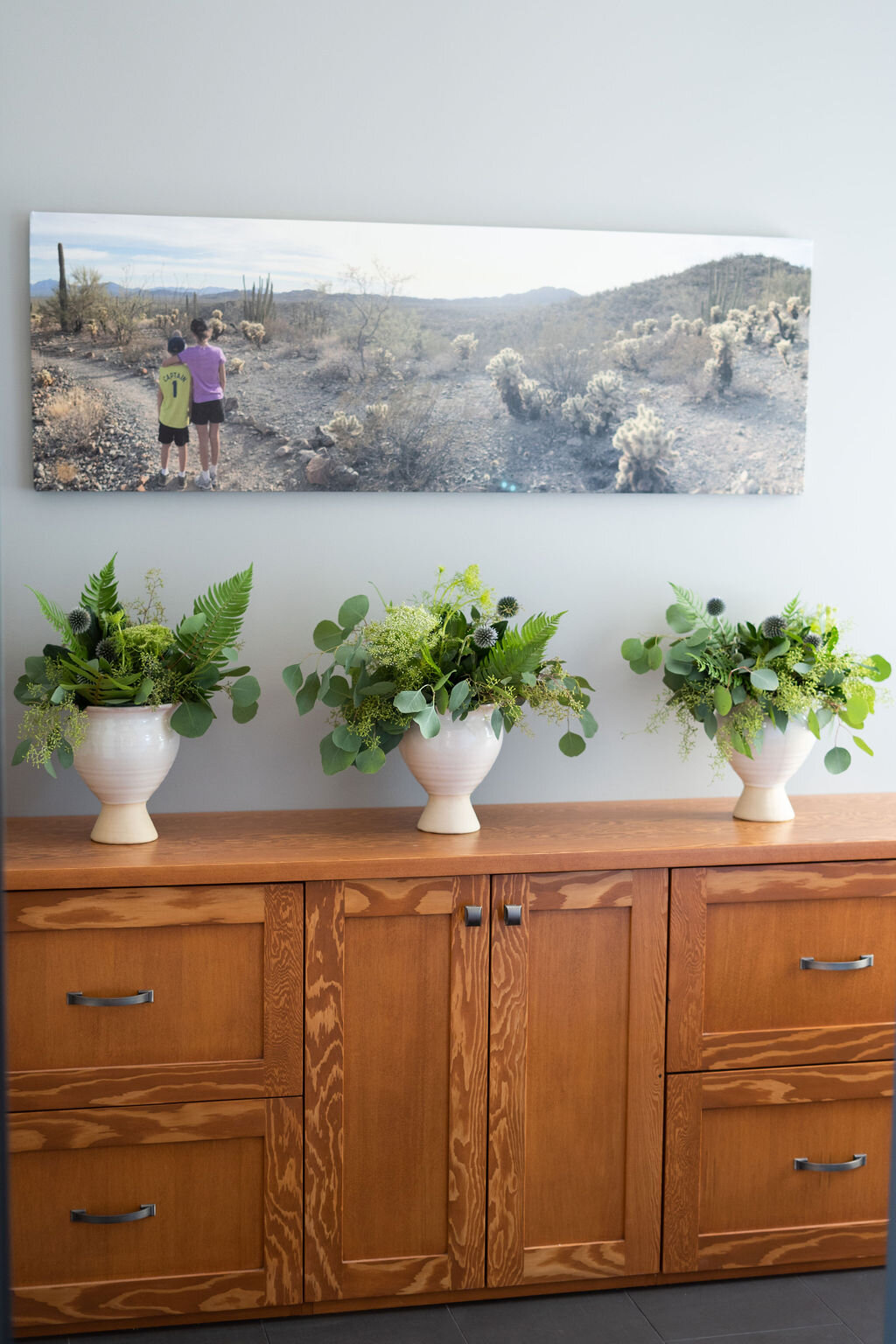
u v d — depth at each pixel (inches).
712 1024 87.5
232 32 93.7
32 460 93.0
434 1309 85.7
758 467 102.7
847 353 104.3
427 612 88.6
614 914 85.5
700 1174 88.0
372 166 96.3
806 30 102.0
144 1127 80.5
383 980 82.7
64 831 89.3
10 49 91.2
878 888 88.8
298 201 95.5
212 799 97.4
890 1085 89.9
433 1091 84.0
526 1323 83.9
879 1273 91.6
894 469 105.8
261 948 81.2
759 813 94.7
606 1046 86.0
